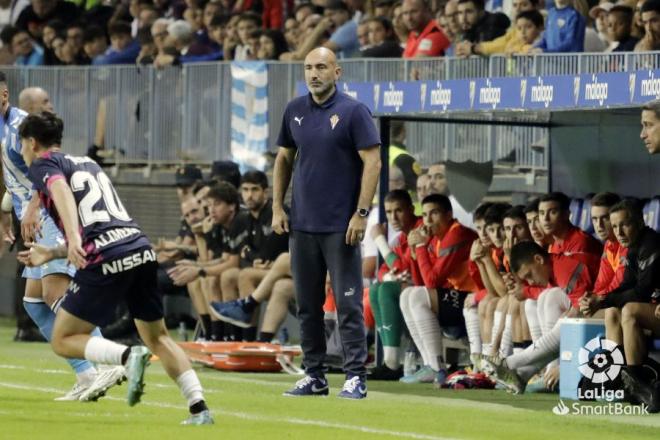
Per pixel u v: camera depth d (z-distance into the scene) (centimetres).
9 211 3981
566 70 4488
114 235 2869
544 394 3772
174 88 6359
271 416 3159
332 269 3619
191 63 6269
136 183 6538
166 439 2658
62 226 2970
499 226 4009
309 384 3662
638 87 3481
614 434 2908
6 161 3566
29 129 3005
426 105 4075
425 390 3891
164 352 2894
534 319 3812
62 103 6862
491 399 3647
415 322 4116
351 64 5444
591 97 3606
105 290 2858
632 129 4306
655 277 3412
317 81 3578
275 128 5834
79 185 2903
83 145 6781
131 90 6562
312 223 3609
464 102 3953
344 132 3575
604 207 3697
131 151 6562
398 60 5256
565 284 3803
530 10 4894
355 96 4325
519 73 4672
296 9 6600
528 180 4747
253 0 6738
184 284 5197
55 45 7288
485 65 4875
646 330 3497
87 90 6756
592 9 4988
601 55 4356
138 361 2733
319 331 3678
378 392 3825
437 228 4166
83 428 2817
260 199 4925
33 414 3072
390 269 4303
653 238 3447
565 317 3684
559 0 4844
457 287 4156
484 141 4884
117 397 3488
